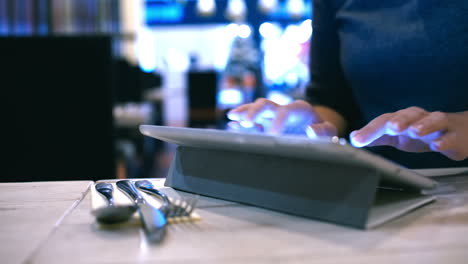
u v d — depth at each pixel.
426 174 0.71
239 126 0.70
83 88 1.41
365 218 0.41
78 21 4.46
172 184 0.60
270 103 0.69
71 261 0.34
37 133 1.42
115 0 5.53
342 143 0.35
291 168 0.47
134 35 3.49
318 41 1.21
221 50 7.14
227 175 0.53
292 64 6.83
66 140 1.43
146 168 3.51
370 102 1.11
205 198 0.54
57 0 3.99
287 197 0.47
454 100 0.95
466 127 0.56
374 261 0.33
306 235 0.39
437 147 0.54
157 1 6.82
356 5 1.09
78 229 0.42
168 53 7.16
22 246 0.37
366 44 1.05
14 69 1.40
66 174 1.44
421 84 0.98
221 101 6.45
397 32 0.99
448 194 0.55
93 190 0.57
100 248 0.36
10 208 0.50
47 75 1.41
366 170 0.41
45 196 0.57
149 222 0.41
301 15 6.83
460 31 0.90
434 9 0.93
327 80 1.22
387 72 1.02
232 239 0.38
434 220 0.43
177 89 5.32
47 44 1.39
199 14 6.91
